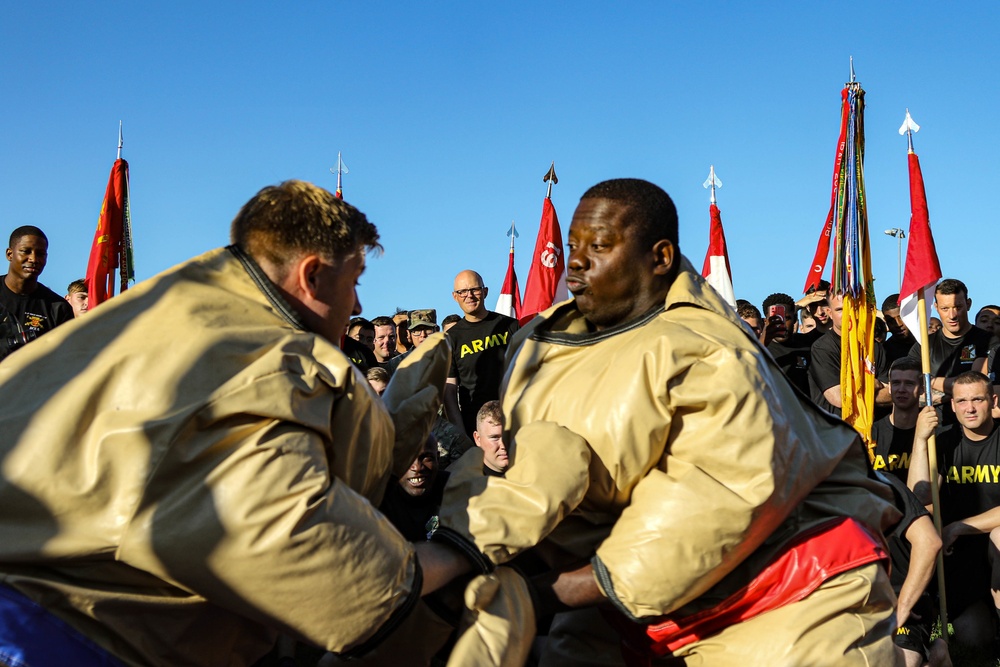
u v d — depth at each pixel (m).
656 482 2.84
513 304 10.88
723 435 2.78
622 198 3.09
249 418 2.38
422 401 3.26
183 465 2.31
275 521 2.31
